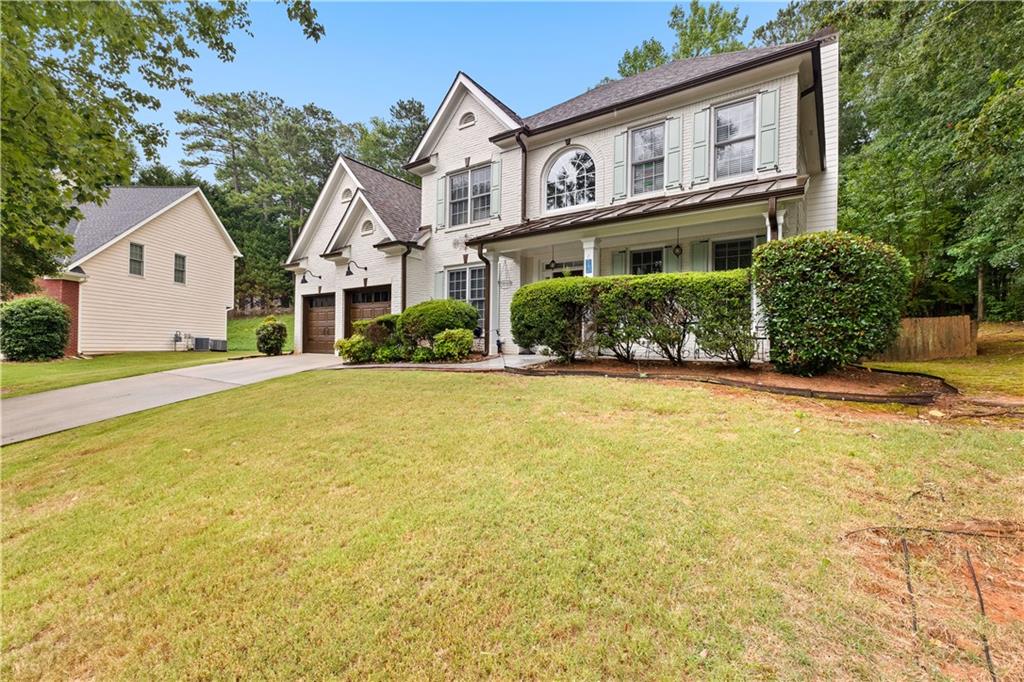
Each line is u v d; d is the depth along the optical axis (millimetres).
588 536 2623
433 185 13969
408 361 11156
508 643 1901
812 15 21609
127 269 18141
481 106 12906
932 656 1757
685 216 8281
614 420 4648
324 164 41250
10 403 8055
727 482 3170
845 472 3258
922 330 9242
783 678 1679
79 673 1960
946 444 3648
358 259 14727
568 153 11727
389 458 4043
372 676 1784
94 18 5223
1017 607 1993
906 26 10719
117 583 2551
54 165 6078
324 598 2252
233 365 12438
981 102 11031
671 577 2242
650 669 1739
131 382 9891
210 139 38500
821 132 9312
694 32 21547
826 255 5715
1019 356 8516
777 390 5441
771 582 2176
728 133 9461
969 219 11211
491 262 11352
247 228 35062
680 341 6949
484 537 2686
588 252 9516
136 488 3877
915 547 2420
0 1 4664
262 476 3875
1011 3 8711
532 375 7461
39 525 3383
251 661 1911
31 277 10914
